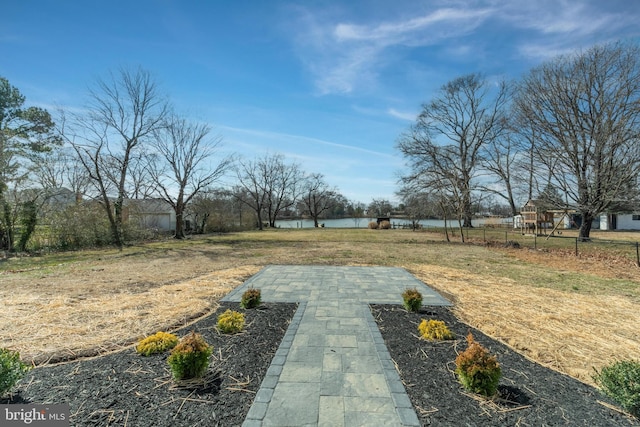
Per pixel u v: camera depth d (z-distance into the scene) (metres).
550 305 4.91
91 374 2.69
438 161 24.69
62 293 5.56
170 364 2.58
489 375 2.35
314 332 3.69
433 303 4.95
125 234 15.16
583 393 2.45
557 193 16.06
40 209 12.77
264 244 15.41
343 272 7.59
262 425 2.03
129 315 4.32
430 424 2.06
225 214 27.97
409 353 3.13
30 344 3.32
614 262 9.27
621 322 4.17
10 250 11.96
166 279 6.84
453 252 11.88
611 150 13.68
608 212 15.51
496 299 5.25
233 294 5.48
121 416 2.11
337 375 2.68
